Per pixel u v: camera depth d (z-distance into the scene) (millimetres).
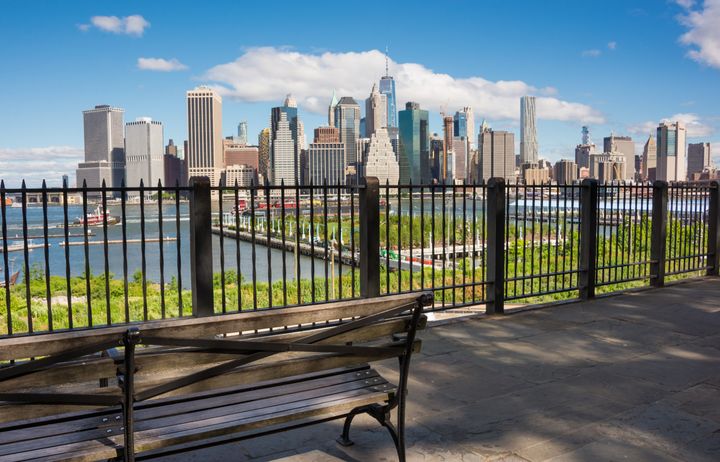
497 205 6672
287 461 3039
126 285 4105
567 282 13766
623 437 3398
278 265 48969
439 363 4902
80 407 2094
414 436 3389
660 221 8797
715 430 3512
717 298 7957
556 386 4320
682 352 5289
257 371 2443
